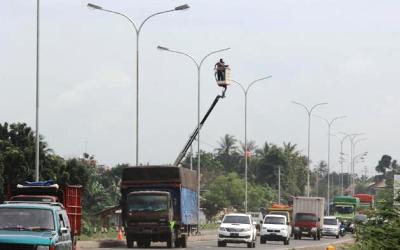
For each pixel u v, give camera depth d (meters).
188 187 51.81
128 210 46.78
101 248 45.59
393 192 17.86
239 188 131.38
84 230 58.38
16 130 57.00
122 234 59.59
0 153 53.16
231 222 54.22
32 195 34.91
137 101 60.62
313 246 55.34
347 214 95.19
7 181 53.44
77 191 37.78
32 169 54.44
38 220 21.00
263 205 138.00
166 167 48.44
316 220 75.19
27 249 19.73
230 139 166.12
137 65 60.69
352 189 151.75
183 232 50.06
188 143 71.06
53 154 57.31
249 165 161.50
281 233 61.91
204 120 72.44
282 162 161.50
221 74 70.19
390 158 199.75
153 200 46.72
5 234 19.97
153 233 46.47
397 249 17.17
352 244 18.16
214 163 145.38
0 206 21.42
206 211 120.00
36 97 45.06
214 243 59.47
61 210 22.38
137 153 60.41
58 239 20.70
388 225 17.50
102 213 68.00
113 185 87.94
